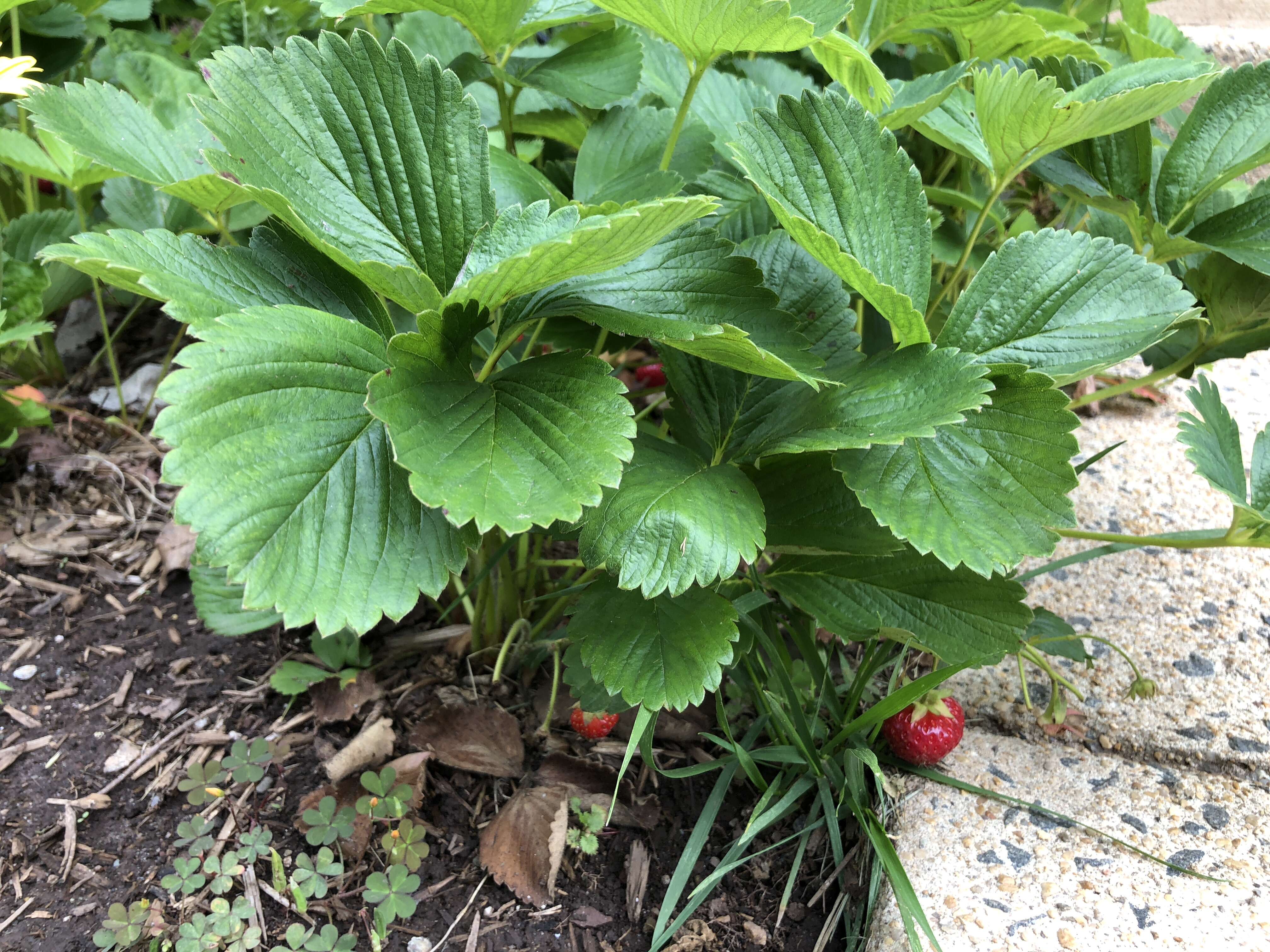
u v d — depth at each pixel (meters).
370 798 0.35
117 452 0.52
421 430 0.24
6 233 0.48
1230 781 0.37
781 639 0.38
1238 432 0.37
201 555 0.22
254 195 0.25
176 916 0.33
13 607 0.44
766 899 0.35
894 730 0.36
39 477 0.50
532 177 0.36
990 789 0.36
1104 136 0.39
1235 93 0.39
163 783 0.37
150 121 0.34
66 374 0.57
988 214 0.47
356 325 0.27
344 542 0.24
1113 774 0.37
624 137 0.41
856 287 0.30
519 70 0.41
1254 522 0.34
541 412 0.26
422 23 0.48
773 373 0.28
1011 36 0.45
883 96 0.36
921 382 0.29
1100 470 0.52
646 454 0.30
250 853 0.34
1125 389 0.46
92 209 0.53
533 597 0.42
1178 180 0.40
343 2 0.36
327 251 0.26
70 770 0.38
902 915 0.31
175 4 0.71
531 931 0.33
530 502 0.24
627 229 0.23
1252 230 0.38
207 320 0.24
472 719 0.38
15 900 0.33
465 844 0.36
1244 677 0.40
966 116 0.41
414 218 0.29
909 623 0.33
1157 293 0.31
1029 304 0.32
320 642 0.41
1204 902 0.32
